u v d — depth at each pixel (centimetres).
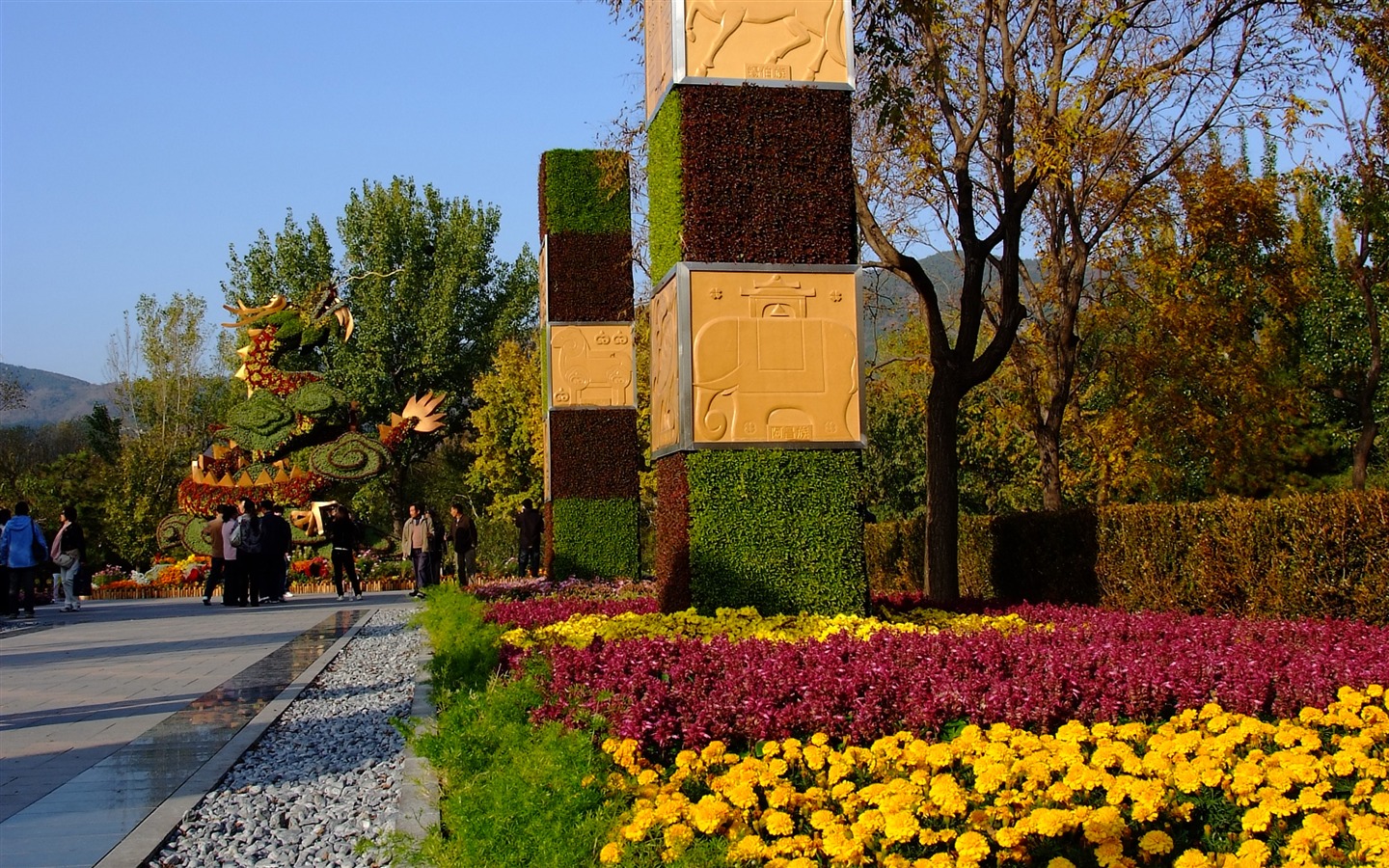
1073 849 481
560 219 2136
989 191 1816
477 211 5334
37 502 4297
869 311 2125
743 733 662
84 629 1831
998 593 1798
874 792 503
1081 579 1566
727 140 1171
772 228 1168
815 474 1152
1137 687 696
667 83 1202
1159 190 1925
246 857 548
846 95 1202
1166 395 2253
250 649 1444
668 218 1195
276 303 3231
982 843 446
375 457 3102
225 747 793
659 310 1226
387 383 5059
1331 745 641
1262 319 2800
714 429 1138
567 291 2128
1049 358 2034
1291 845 459
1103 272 2270
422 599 2305
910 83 1558
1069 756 529
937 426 1526
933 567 1505
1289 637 970
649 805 505
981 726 675
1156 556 1439
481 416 4653
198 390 5641
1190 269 2145
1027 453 3388
